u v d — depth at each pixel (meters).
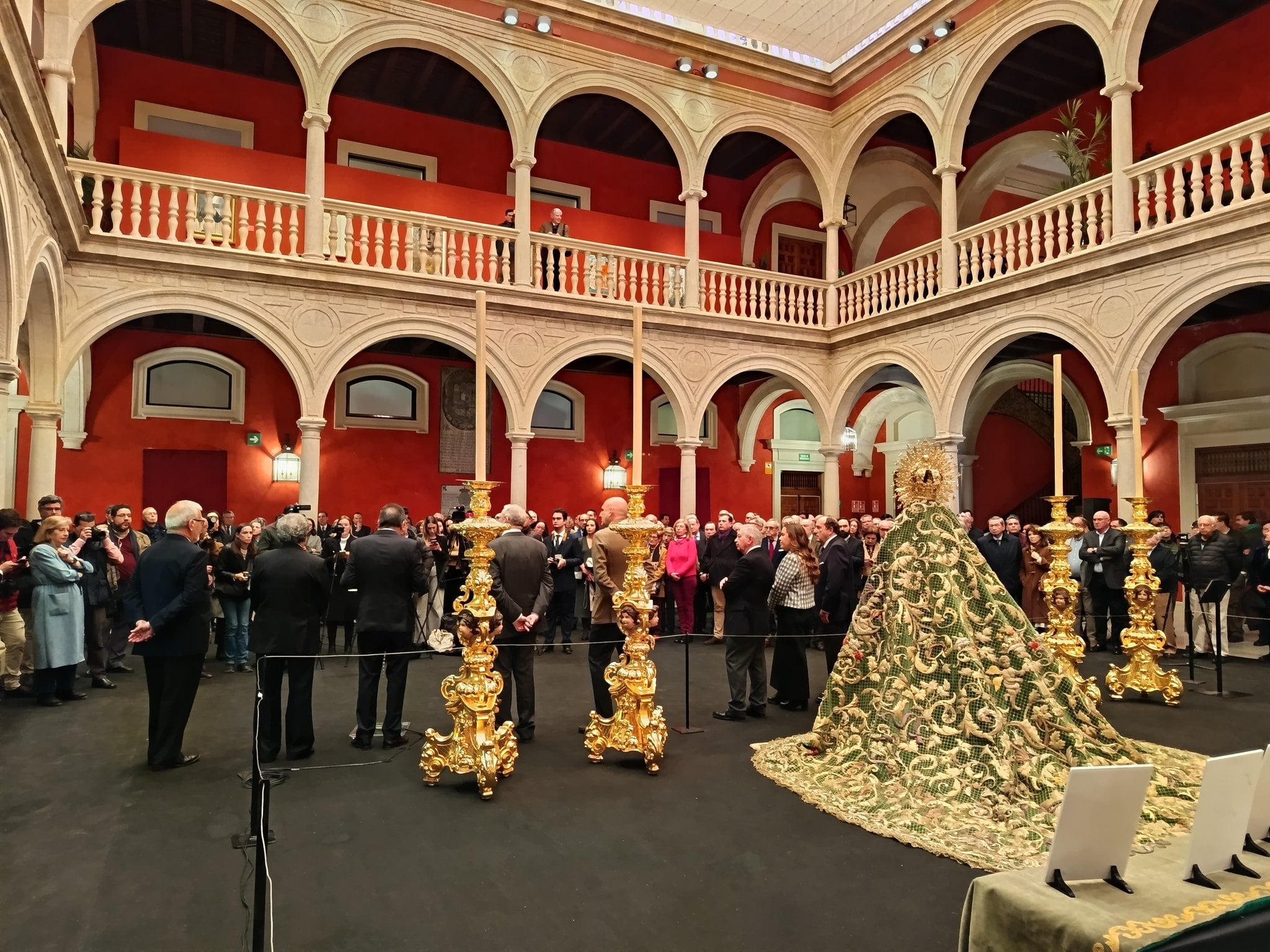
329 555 9.84
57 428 8.99
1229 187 10.20
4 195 5.63
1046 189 15.72
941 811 3.99
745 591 6.18
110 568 7.42
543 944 2.94
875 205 16.38
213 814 4.26
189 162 11.93
